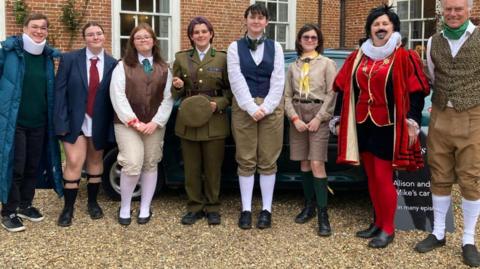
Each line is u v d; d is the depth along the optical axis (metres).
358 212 5.07
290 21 13.05
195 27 4.43
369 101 4.00
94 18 10.26
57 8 9.88
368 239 4.35
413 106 3.92
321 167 4.45
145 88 4.46
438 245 4.17
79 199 5.45
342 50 5.40
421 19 12.94
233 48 4.39
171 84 4.57
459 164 3.92
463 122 3.79
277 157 4.60
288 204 5.30
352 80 4.08
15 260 3.90
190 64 4.50
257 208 5.13
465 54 3.72
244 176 4.59
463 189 3.94
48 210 5.10
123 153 4.48
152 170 4.68
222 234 4.45
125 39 10.73
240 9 12.05
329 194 5.63
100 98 4.51
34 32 4.34
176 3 11.15
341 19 13.47
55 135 4.63
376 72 3.92
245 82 4.34
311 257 3.99
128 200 4.66
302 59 4.52
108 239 4.32
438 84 3.88
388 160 4.07
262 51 4.36
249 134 4.49
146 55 4.53
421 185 4.61
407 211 4.61
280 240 4.32
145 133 4.46
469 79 3.74
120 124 4.47
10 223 4.50
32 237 4.36
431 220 4.55
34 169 4.66
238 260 3.93
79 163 4.61
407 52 3.92
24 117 4.45
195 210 4.73
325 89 4.44
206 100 4.36
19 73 4.34
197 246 4.19
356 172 4.89
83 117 4.52
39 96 4.48
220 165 4.67
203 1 11.52
